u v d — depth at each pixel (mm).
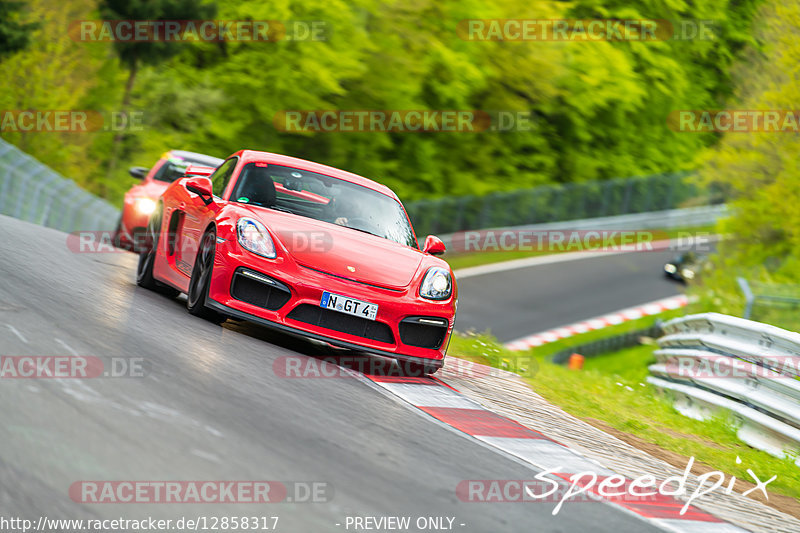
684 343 34750
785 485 21500
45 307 18719
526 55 121250
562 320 89188
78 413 12023
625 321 91938
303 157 114375
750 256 73938
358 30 104125
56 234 40438
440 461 14445
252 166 24969
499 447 16844
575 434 21125
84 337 16719
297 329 20812
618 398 32344
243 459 11758
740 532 15008
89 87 100188
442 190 127062
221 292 21266
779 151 69000
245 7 100375
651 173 155250
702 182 76125
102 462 10500
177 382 14914
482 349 33188
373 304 21078
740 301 67812
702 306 71812
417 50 113125
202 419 13109
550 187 132375
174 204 27078
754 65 74875
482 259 109875
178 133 101375
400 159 124312
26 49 83188
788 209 67562
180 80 103375
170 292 28703
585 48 136875
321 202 24719
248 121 105875
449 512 11719
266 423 13836
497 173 136875
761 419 26422
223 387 15438
